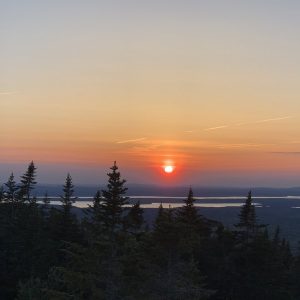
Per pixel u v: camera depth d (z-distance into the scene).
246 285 51.56
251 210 57.19
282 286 53.81
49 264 53.34
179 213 52.78
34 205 75.56
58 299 28.09
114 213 29.92
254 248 52.94
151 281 33.19
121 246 29.14
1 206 73.19
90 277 28.17
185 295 33.44
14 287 53.16
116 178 30.36
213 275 52.03
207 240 55.44
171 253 36.78
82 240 56.91
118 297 28.44
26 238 57.25
